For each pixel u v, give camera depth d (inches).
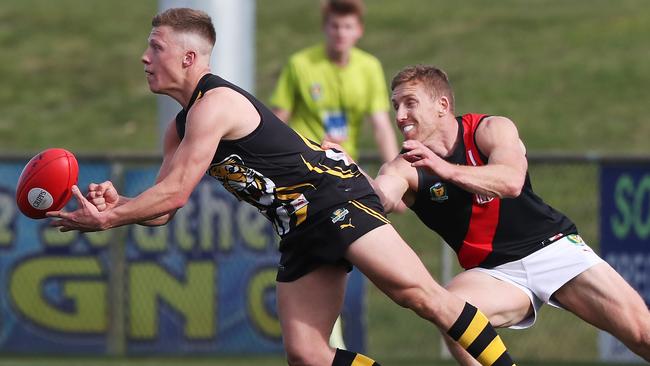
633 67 2274.9
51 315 1151.0
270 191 634.8
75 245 1144.2
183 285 1132.5
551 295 719.1
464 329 645.3
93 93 2359.7
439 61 2394.2
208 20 637.9
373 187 687.1
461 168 652.1
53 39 2659.9
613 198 1099.3
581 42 2438.5
